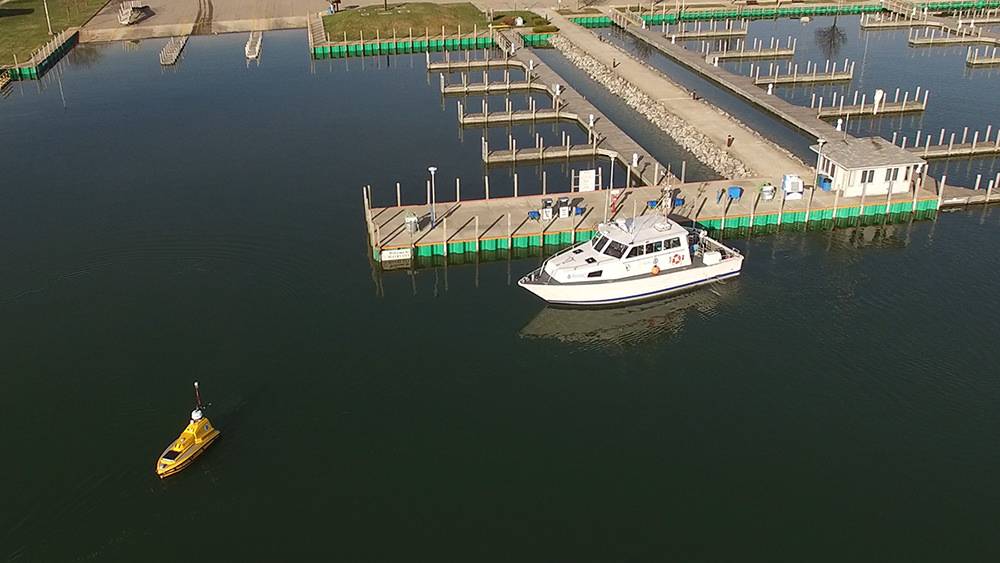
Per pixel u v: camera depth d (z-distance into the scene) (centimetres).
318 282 5403
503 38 11844
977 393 4316
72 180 7025
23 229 6094
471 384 4438
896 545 3441
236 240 5922
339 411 4206
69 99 9438
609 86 9706
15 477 3778
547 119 8619
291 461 3891
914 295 5234
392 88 9900
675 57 11081
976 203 6425
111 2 14400
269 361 4569
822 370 4525
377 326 4944
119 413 4172
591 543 3462
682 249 5269
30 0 14412
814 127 8062
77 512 3606
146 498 3681
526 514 3609
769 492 3712
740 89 9425
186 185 6906
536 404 4291
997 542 3450
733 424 4134
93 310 5038
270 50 11775
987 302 5138
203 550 3438
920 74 10206
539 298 5294
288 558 3397
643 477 3803
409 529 3534
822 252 5809
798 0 14325
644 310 5172
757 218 6044
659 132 8169
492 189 6831
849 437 4031
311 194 6719
